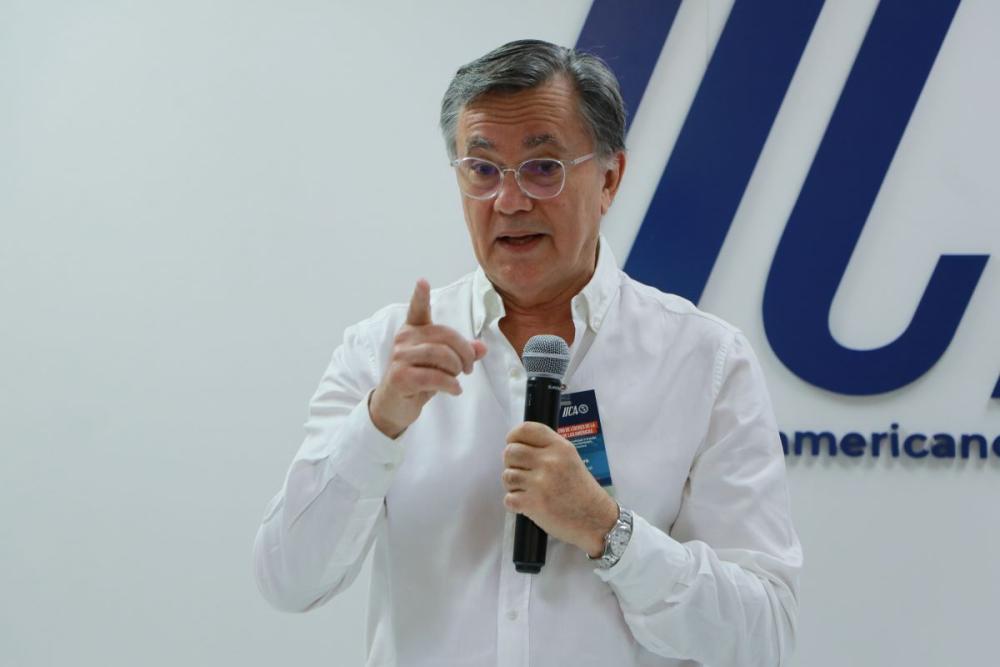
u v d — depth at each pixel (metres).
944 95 7.03
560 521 3.52
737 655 3.74
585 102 3.95
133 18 8.11
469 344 3.56
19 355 8.04
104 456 7.87
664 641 3.66
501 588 3.86
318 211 7.77
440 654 3.87
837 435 6.99
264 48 7.94
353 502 3.81
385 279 7.65
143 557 7.76
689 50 7.36
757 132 7.19
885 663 6.84
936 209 7.00
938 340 6.88
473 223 3.99
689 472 4.05
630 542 3.55
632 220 7.33
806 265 7.07
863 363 6.95
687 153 7.25
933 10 7.05
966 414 6.86
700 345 4.14
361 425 3.74
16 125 8.19
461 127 3.97
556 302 4.25
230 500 7.70
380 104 7.77
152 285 7.93
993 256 6.91
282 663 7.53
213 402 7.79
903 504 6.89
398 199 7.69
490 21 7.67
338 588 4.12
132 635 7.72
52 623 7.82
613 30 7.42
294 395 7.69
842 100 7.11
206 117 7.97
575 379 4.11
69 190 8.09
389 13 7.80
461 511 3.97
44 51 8.20
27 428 7.98
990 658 6.76
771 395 7.09
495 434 4.05
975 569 6.80
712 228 7.19
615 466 3.96
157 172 8.00
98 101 8.11
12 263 8.10
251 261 7.82
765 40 7.24
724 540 3.92
